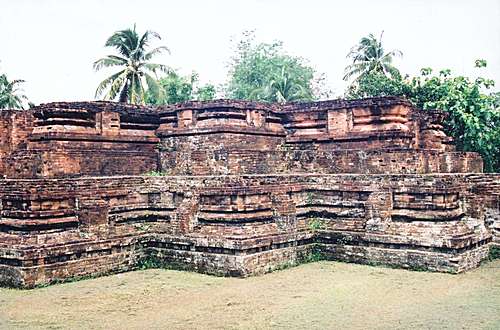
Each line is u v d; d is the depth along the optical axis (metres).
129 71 31.06
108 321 9.60
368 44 35.38
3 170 15.62
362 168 15.82
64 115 15.11
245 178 13.52
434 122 17.88
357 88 29.48
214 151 15.23
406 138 15.86
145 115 16.84
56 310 10.32
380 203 13.99
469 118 21.27
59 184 12.81
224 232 13.16
